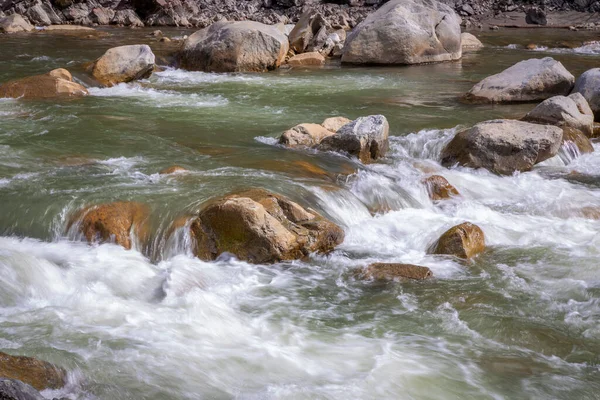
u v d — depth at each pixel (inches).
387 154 447.5
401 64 801.6
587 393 218.8
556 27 1203.2
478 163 431.5
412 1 846.5
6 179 349.7
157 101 573.6
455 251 316.5
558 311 270.5
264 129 485.1
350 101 588.4
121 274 282.5
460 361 233.9
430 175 398.3
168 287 273.6
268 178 365.1
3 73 663.8
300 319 259.6
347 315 264.2
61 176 358.3
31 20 1138.7
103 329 240.7
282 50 765.3
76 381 208.7
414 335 250.2
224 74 725.9
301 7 1290.6
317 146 434.0
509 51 921.5
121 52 650.8
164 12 1217.4
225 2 1316.4
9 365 205.3
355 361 230.8
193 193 335.3
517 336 251.0
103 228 306.2
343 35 956.0
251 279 290.0
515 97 585.3
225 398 206.8
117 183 347.9
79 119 486.0
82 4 1220.5
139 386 209.5
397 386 217.3
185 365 222.5
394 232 344.2
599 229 356.2
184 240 307.0
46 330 236.2
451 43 825.5
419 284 290.4
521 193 405.7
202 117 517.3
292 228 315.9
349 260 311.6
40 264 276.8
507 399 214.2
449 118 529.7
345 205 355.3
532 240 339.9
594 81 555.8
